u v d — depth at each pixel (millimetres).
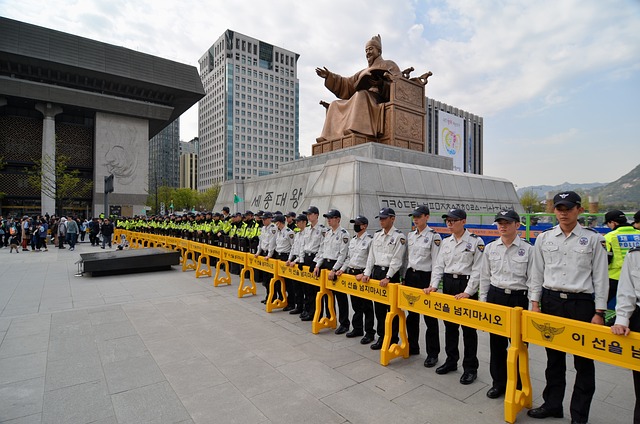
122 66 41188
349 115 14211
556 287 3312
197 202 68938
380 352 4723
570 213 3254
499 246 3873
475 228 8125
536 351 5066
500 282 3797
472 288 3977
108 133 44312
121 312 6746
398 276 5031
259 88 105375
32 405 3490
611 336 2805
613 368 4523
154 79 43156
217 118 103500
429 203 11875
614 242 5500
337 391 3777
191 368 4320
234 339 5328
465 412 3395
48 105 40125
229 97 100125
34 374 4164
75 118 45719
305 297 6375
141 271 11367
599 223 7859
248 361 4535
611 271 5496
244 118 102500
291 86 112688
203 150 112000
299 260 6402
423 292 4219
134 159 45688
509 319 3396
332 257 5871
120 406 3475
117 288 8891
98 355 4715
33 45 36562
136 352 4816
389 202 10773
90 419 3256
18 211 41750
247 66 103125
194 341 5230
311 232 6422
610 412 3420
